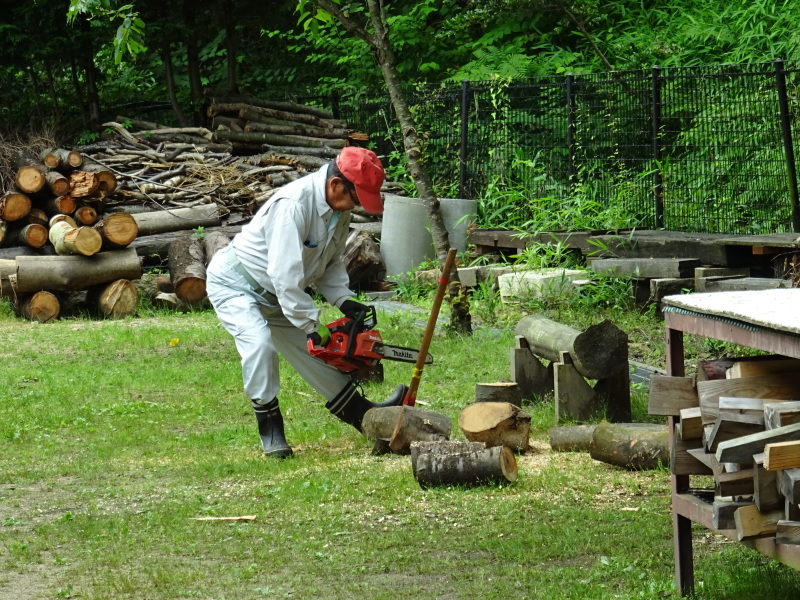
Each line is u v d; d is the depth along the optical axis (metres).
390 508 5.12
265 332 6.23
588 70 17.88
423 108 17.00
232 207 14.96
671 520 4.79
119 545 4.67
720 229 12.91
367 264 13.55
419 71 20.75
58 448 6.60
